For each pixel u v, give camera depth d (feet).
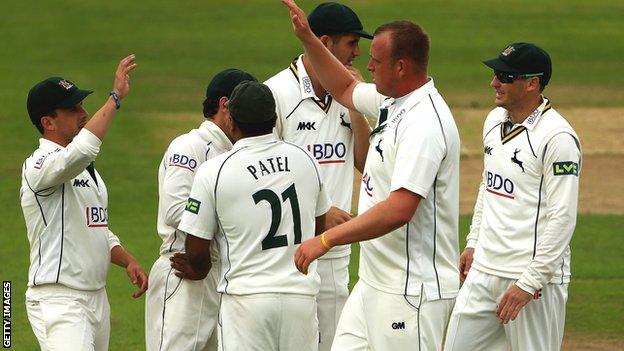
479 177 193.77
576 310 121.70
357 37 86.07
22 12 366.43
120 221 165.37
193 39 332.60
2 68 288.10
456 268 73.31
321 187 75.20
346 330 75.41
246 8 379.76
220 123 84.79
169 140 218.79
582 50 325.01
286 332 73.20
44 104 79.92
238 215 72.49
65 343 78.54
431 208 70.90
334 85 80.28
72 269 79.97
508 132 82.07
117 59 303.48
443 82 278.87
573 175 78.79
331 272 87.81
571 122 237.45
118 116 236.43
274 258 72.79
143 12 370.94
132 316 122.11
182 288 84.48
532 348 82.64
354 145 88.33
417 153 68.85
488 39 337.72
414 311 71.61
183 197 83.61
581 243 151.64
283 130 87.40
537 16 374.43
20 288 130.72
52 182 77.92
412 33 70.64
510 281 82.17
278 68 295.69
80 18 359.05
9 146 212.23
